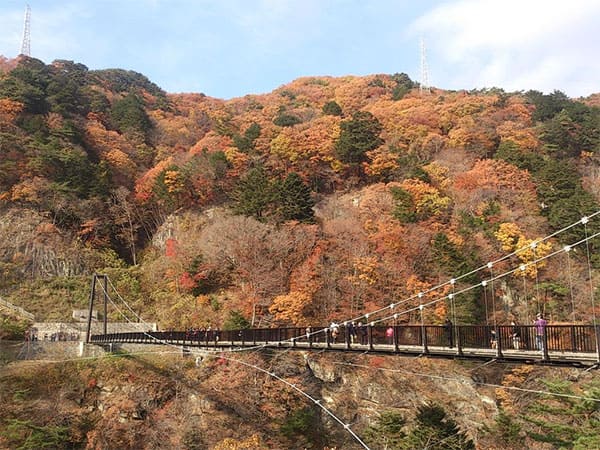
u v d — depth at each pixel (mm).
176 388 37438
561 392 26359
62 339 44219
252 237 47906
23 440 32750
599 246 45562
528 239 46969
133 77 99125
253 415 35094
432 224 48656
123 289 52438
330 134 65312
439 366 36500
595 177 58375
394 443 29781
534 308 43438
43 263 51812
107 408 36406
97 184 59875
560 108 71875
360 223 50594
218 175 61781
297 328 26969
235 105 95125
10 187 54844
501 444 28109
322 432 35562
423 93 85938
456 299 41062
